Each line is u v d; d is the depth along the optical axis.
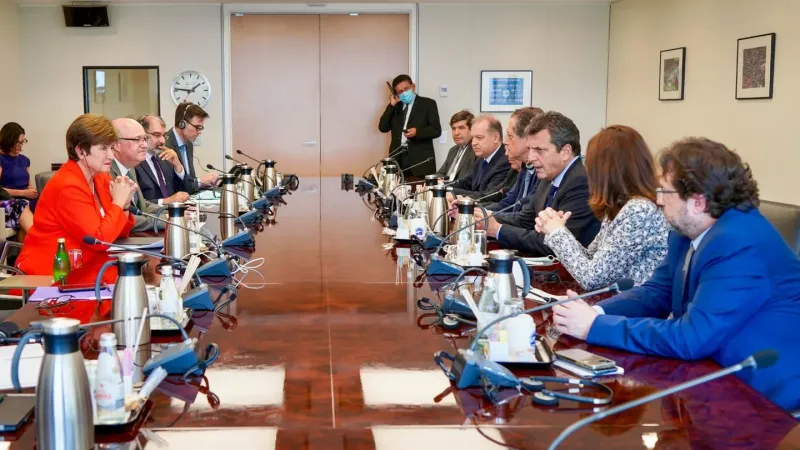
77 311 2.24
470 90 9.04
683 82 7.26
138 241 3.61
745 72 6.23
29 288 2.73
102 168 3.32
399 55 9.06
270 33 8.98
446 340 2.00
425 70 9.00
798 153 5.61
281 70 9.02
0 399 1.52
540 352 1.84
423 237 3.54
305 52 9.02
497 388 1.63
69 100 8.83
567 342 1.98
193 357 1.70
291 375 1.73
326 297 2.48
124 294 1.83
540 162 3.47
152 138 5.15
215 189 5.71
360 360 1.83
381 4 8.88
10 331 1.96
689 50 7.15
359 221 4.45
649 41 7.98
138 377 1.67
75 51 8.78
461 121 6.37
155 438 1.39
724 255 1.85
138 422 1.46
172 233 3.05
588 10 8.97
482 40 8.98
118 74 8.84
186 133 6.17
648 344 1.89
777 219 2.88
